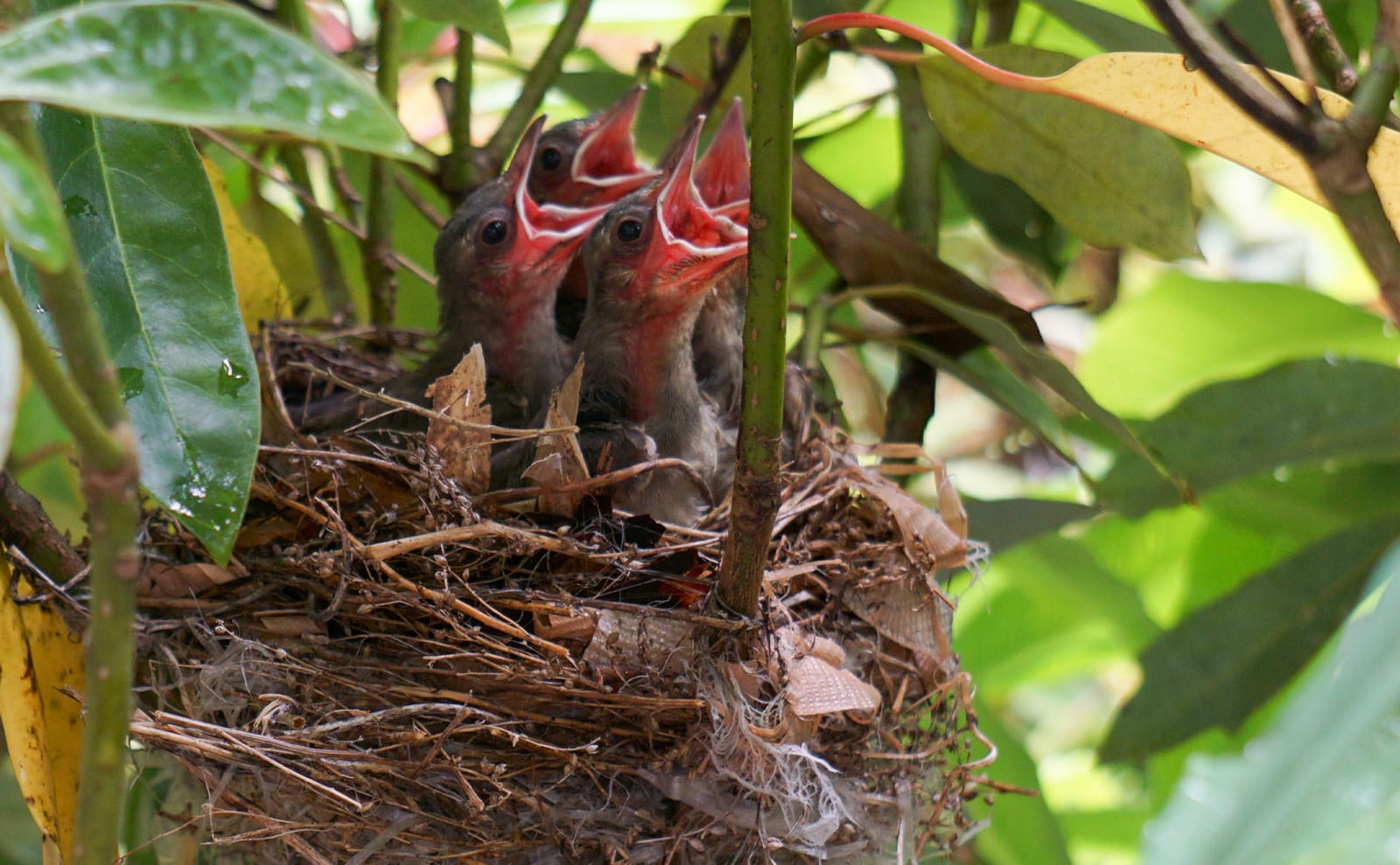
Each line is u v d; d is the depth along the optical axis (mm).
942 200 849
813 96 869
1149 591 860
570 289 855
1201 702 790
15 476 756
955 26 838
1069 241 841
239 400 692
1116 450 814
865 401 886
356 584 729
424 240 851
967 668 871
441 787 725
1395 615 697
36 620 721
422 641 729
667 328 782
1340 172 673
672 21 874
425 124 873
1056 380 768
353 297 833
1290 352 851
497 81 874
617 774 731
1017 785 812
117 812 562
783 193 677
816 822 732
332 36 869
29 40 518
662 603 735
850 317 853
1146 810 861
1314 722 697
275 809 728
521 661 727
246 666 728
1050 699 945
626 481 765
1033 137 759
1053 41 839
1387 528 789
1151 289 850
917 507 759
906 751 754
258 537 742
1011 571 838
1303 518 812
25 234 438
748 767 728
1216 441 787
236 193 851
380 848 727
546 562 739
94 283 694
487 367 805
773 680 728
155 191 699
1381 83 672
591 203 820
